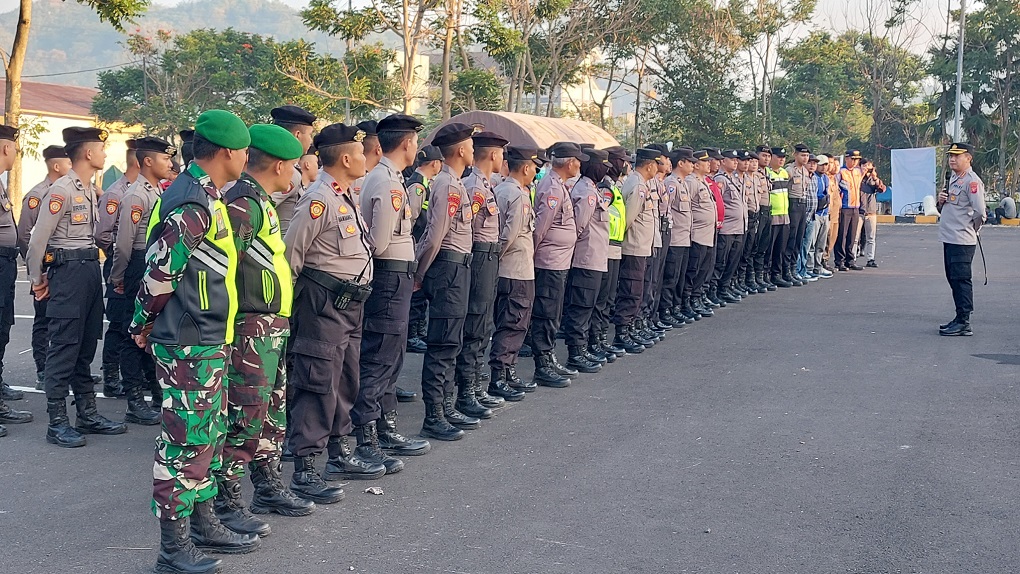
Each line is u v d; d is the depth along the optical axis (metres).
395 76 23.56
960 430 6.68
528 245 7.67
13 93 18.36
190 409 4.27
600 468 5.91
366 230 5.50
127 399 7.45
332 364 5.31
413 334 10.02
